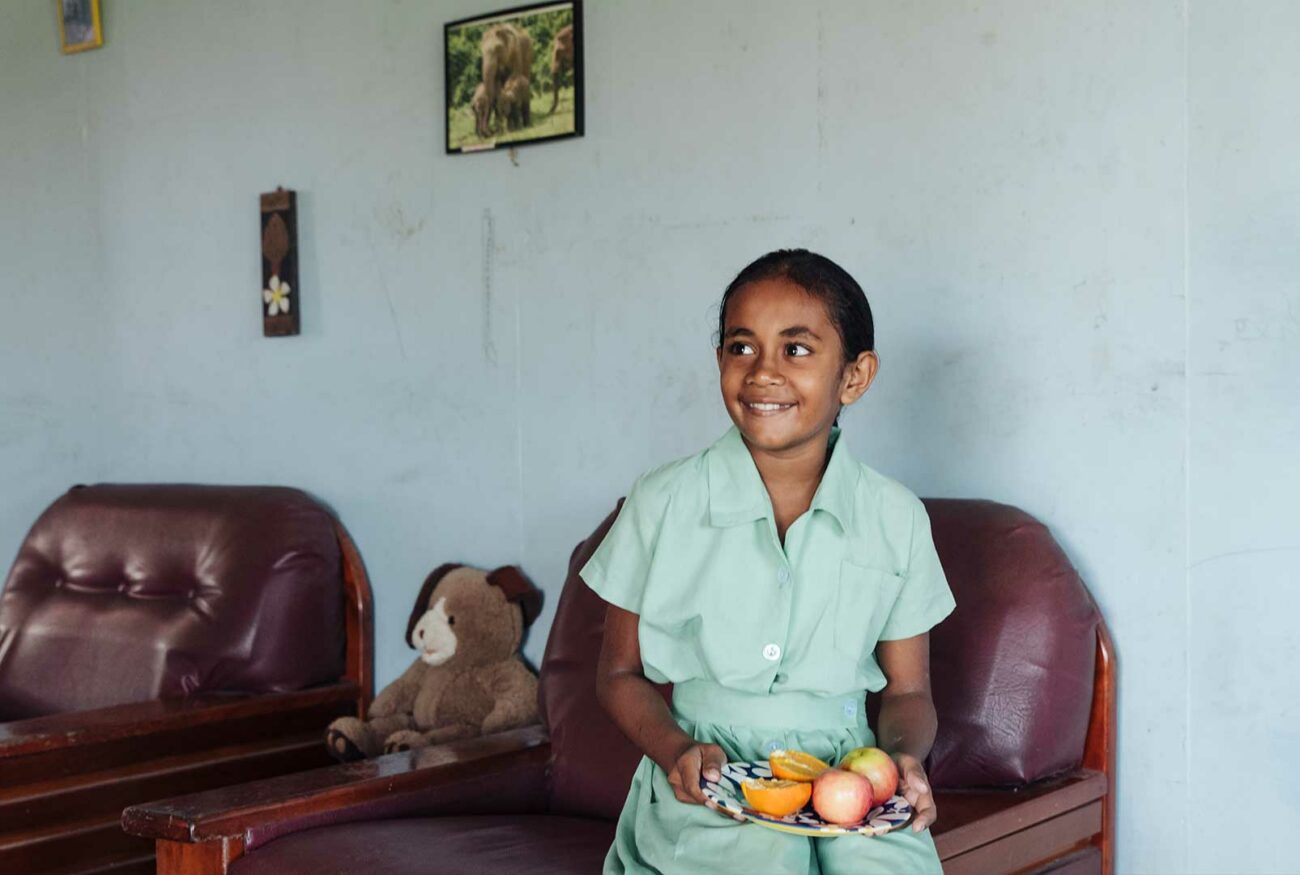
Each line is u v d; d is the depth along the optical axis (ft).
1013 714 5.98
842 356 4.86
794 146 7.41
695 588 4.96
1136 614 6.48
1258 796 6.18
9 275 10.92
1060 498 6.68
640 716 4.89
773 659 4.83
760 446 4.80
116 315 10.68
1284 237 6.06
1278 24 6.05
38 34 10.87
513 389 8.54
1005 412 6.81
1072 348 6.62
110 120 10.59
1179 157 6.30
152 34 10.29
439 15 8.77
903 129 7.06
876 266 7.16
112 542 9.04
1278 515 6.10
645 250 7.97
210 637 8.38
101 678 8.54
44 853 6.91
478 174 8.66
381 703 8.34
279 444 9.73
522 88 8.38
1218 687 6.28
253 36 9.73
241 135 9.84
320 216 9.42
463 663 8.16
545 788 6.82
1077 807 6.11
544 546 8.42
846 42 7.23
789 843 4.35
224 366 10.04
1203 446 6.28
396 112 9.02
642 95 7.95
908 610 5.08
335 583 9.01
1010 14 6.74
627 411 8.05
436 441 8.91
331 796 5.96
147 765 7.53
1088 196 6.55
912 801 4.45
